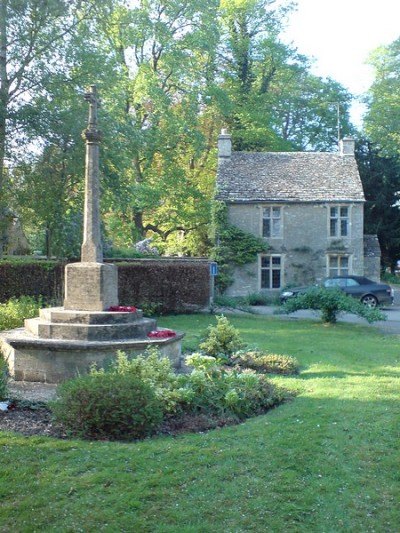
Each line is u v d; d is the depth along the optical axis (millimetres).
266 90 43594
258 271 32781
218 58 40875
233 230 32625
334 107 47031
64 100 23812
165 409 7379
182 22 34906
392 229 43219
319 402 8352
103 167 23656
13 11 21891
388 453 6250
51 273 22375
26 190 23734
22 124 22375
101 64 24219
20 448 6148
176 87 35594
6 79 22891
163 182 34500
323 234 32875
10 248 34625
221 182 33500
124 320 10586
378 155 43156
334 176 34000
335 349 13938
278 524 4824
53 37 23281
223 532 4688
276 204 32750
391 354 13250
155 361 8266
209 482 5473
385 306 28953
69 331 10117
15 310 14016
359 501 5238
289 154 35500
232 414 7625
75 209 24250
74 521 4777
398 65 43594
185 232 38875
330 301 18984
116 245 32750
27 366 9906
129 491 5262
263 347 14078
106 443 6406
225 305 25453
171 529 4699
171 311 23141
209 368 8422
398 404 8203
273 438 6660
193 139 34312
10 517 4828
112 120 24297
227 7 39781
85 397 6688
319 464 5926
